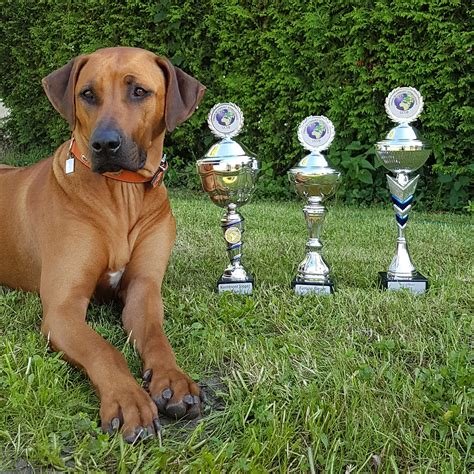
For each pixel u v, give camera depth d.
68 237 1.22
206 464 0.84
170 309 1.32
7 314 1.26
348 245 1.85
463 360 1.08
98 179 1.24
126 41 3.14
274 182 2.92
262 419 0.93
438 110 2.50
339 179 1.46
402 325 1.24
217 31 2.90
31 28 3.42
